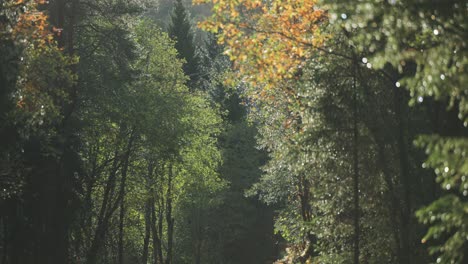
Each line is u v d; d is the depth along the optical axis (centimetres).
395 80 1652
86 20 3300
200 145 4866
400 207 1711
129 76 3344
